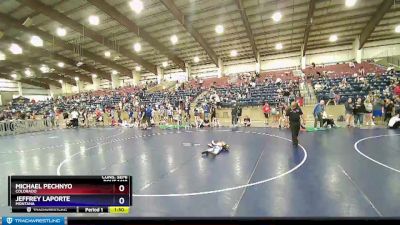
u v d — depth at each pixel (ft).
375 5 59.16
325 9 59.98
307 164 19.60
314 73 81.97
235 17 61.62
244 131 42.42
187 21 60.70
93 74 113.80
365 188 14.12
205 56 96.12
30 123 57.57
